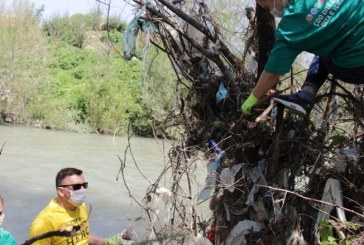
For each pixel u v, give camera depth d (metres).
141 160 15.27
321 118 3.35
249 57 3.47
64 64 28.92
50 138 20.80
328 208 2.82
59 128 24.86
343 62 2.62
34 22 28.06
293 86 3.06
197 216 3.19
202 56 3.36
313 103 2.99
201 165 3.45
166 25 3.46
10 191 10.67
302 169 3.03
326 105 3.36
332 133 3.30
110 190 11.22
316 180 2.98
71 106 26.06
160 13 3.24
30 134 21.59
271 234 2.98
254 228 3.03
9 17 27.09
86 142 19.89
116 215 9.18
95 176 12.78
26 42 26.59
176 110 3.57
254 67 3.40
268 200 3.04
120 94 24.62
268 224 2.99
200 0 3.47
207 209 3.66
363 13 2.53
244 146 3.05
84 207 4.00
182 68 3.40
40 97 25.58
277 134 2.93
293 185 2.96
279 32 2.59
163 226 3.24
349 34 2.53
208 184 3.15
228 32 3.68
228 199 3.14
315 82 2.96
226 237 3.12
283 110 2.96
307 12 2.51
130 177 12.74
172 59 3.49
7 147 16.80
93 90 25.06
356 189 2.82
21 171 12.88
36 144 18.47
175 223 3.12
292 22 2.54
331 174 2.91
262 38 3.04
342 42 2.56
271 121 3.12
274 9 2.65
